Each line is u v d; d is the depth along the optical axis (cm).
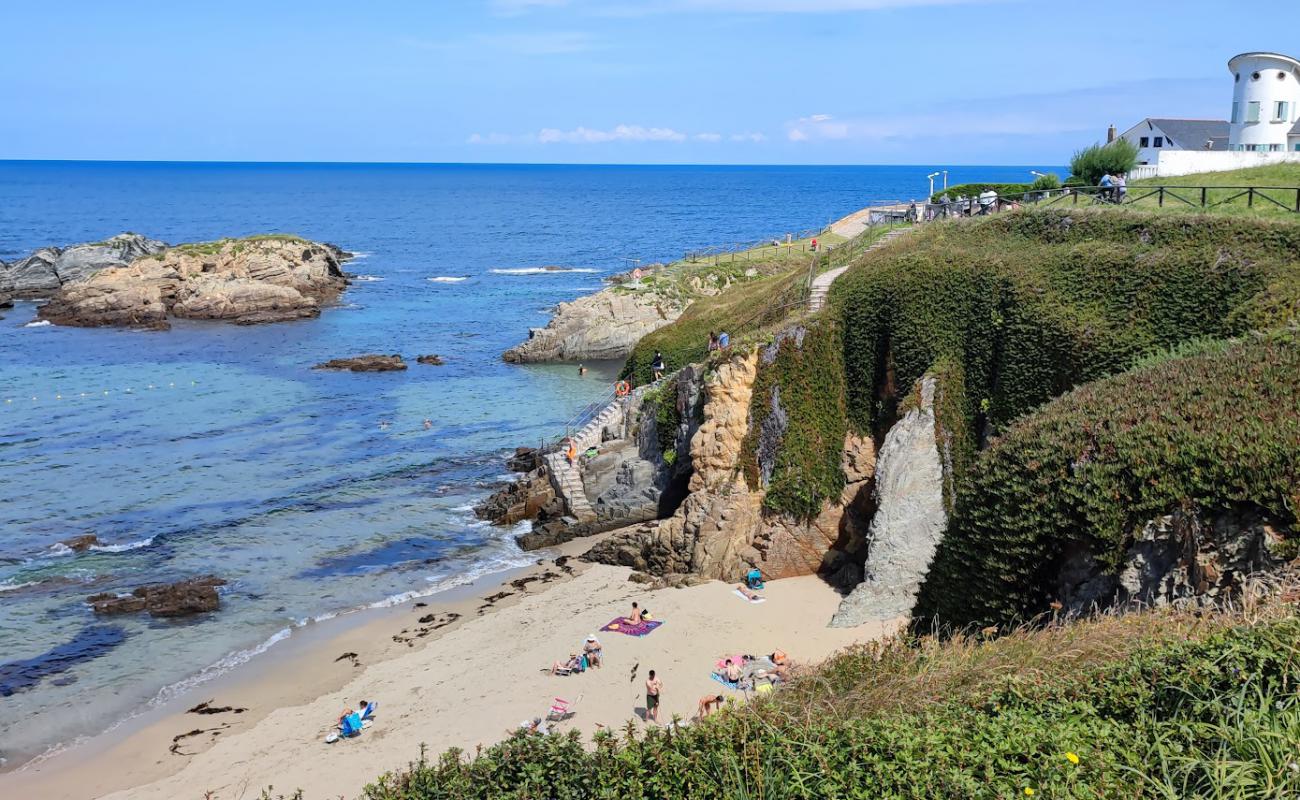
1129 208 4141
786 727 1380
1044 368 3522
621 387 5653
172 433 5981
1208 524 2033
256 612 3656
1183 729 1176
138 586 3850
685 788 1313
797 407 4019
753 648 3167
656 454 4616
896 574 3434
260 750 2728
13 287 11712
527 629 3428
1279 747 1084
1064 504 2325
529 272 14238
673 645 3197
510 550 4291
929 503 3547
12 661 3269
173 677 3184
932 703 1394
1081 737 1234
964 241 4516
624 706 2812
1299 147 6231
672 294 8719
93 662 3275
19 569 3991
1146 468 2175
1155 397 2438
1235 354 2578
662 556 3984
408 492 5012
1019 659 1554
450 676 3102
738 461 3956
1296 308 2916
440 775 1439
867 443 4025
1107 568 2211
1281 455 1989
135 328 9688
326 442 5847
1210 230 3547
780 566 3853
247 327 9869
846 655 1900
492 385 7419
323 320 10325
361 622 3578
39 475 5144
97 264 11994
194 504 4766
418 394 7094
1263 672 1248
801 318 4238
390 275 13962
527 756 1429
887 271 4203
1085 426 2430
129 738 2831
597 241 18575
